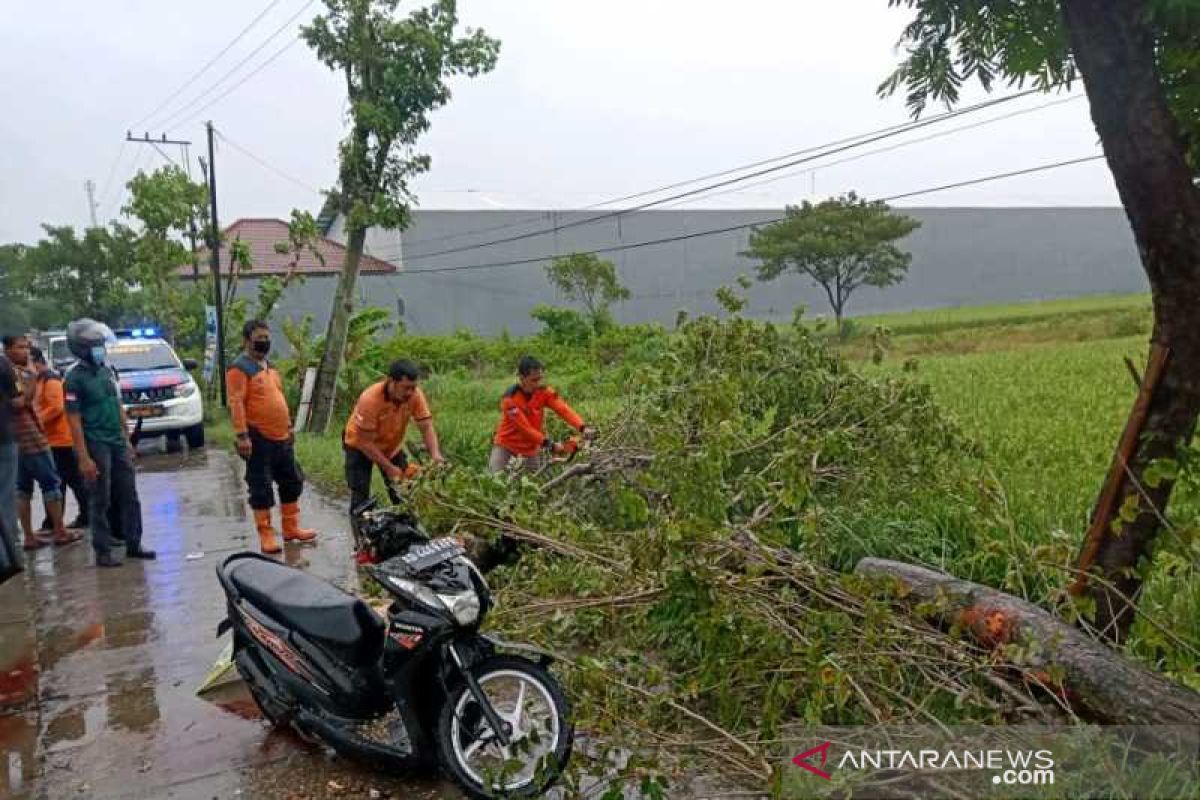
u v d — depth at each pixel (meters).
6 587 7.23
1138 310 44.12
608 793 3.46
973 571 5.11
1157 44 3.79
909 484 5.43
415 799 3.89
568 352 31.81
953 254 65.62
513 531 4.57
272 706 4.49
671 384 5.67
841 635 3.72
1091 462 7.58
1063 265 70.31
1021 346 34.66
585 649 4.95
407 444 6.75
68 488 12.27
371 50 16.09
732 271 57.41
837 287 46.69
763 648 3.86
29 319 57.44
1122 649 3.71
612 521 5.63
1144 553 3.93
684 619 4.82
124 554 8.05
